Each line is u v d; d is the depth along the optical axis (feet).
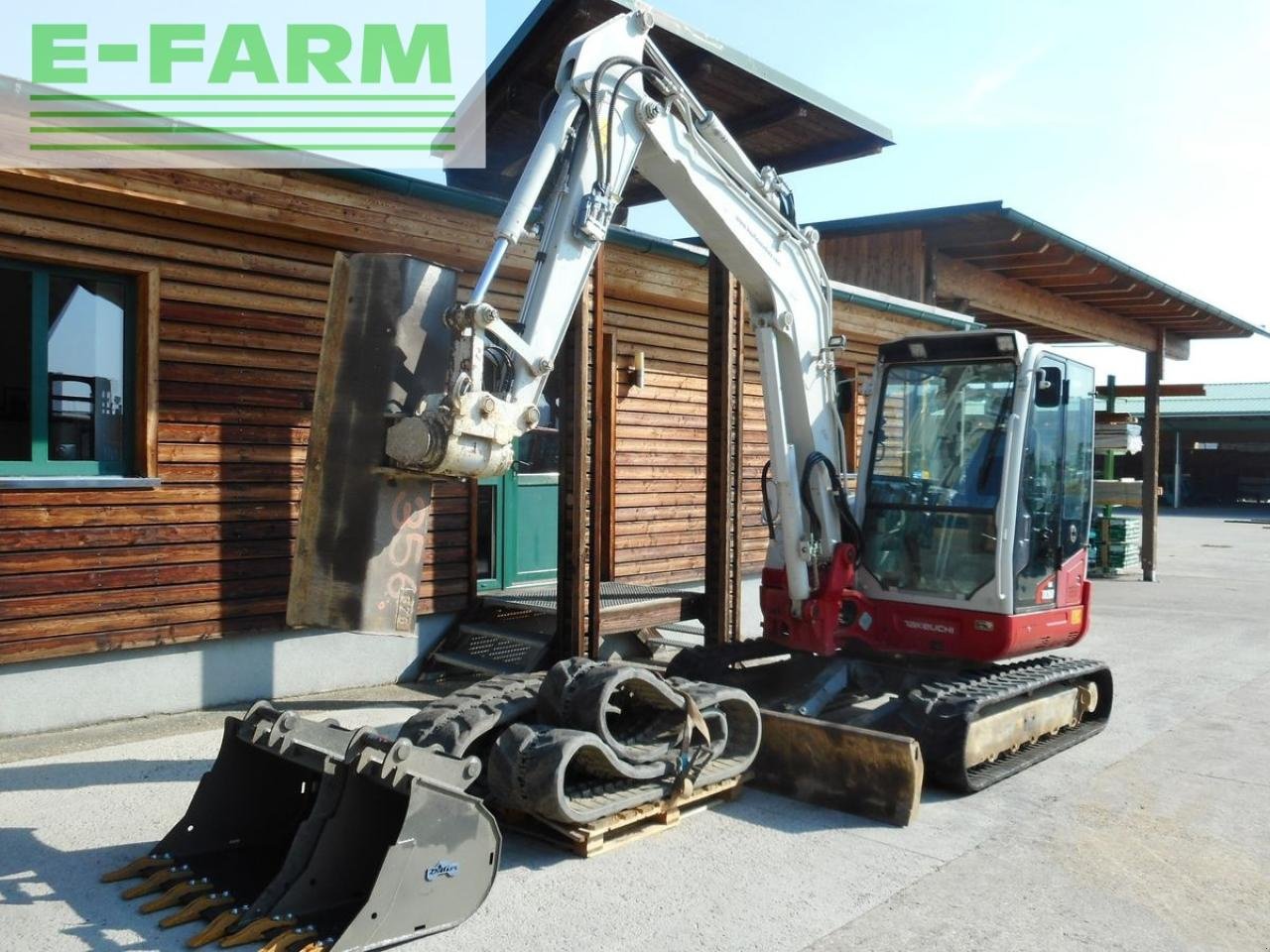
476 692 15.35
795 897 13.33
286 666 23.18
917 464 21.18
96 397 20.77
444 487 25.86
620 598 26.20
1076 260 41.45
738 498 26.02
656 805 15.57
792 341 20.29
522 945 11.85
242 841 13.88
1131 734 22.03
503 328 14.37
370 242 23.20
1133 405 124.47
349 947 11.11
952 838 15.64
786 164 32.58
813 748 17.11
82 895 12.78
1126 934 12.49
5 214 18.92
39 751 18.61
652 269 28.68
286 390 22.95
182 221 21.13
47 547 19.51
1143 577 52.80
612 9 22.99
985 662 21.16
